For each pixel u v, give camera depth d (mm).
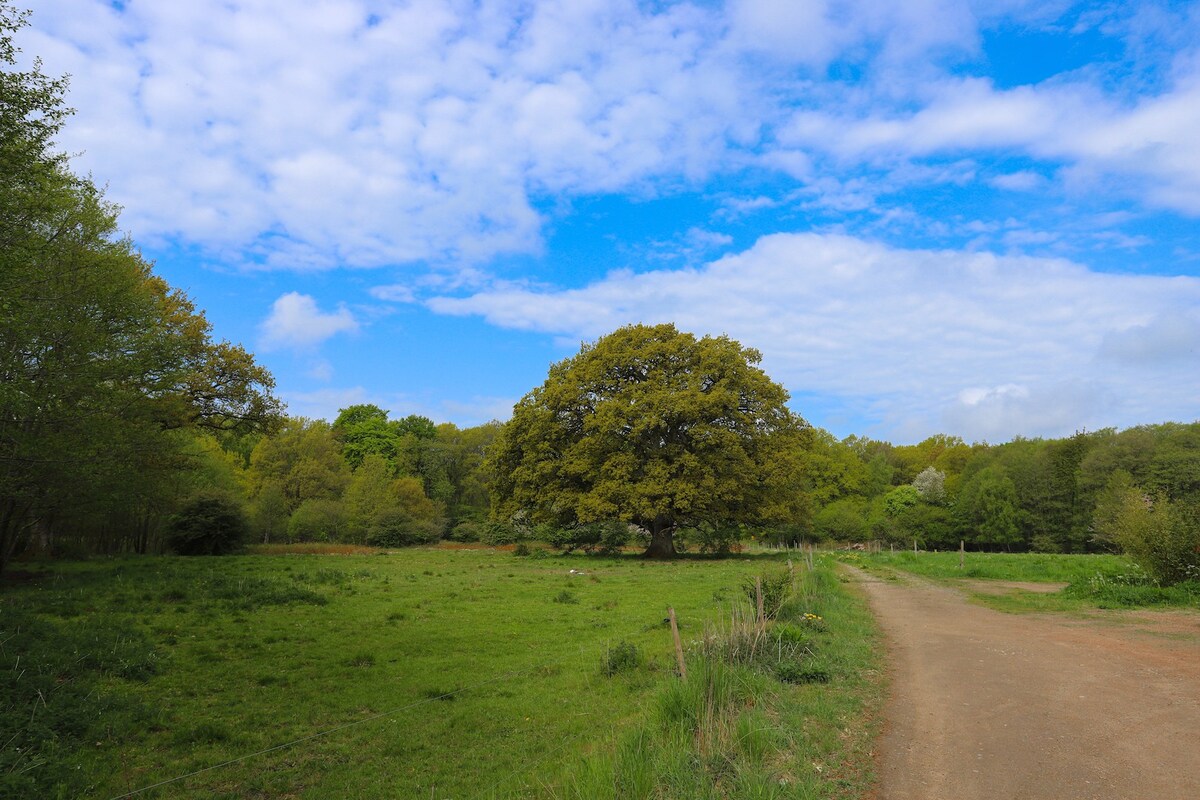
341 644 14867
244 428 36938
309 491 65812
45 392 20422
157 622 16844
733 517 43125
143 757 8500
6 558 26172
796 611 15984
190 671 12445
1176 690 9547
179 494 38562
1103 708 8789
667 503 39719
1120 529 22375
